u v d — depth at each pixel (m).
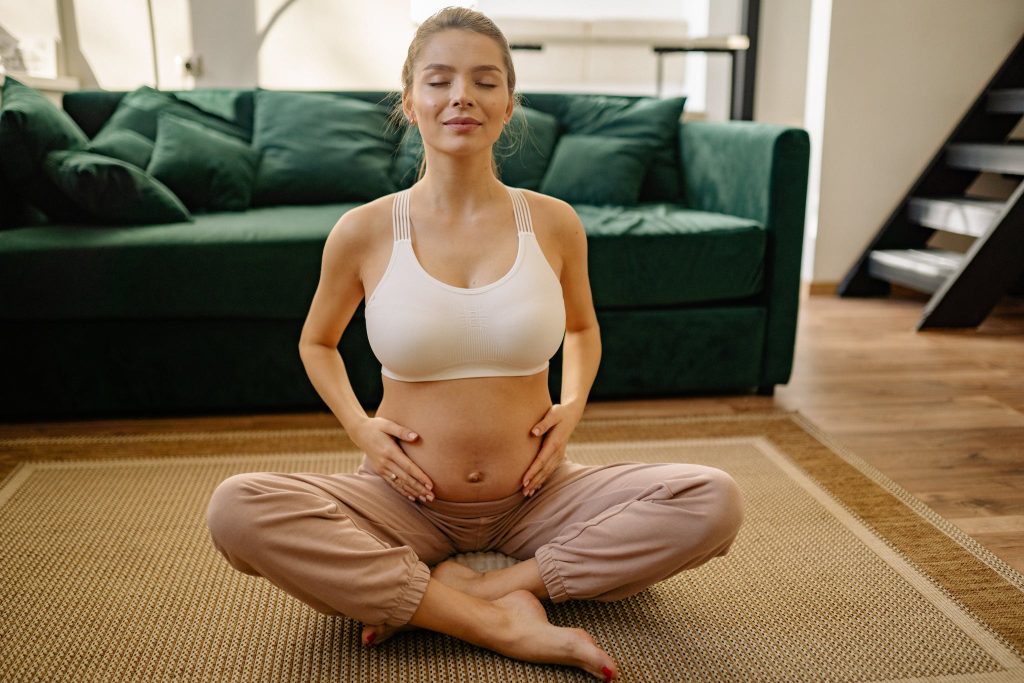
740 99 4.36
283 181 3.08
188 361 2.49
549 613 1.52
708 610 1.54
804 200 2.63
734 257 2.62
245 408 2.62
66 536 1.81
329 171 3.11
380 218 1.39
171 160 2.84
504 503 1.45
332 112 3.20
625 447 2.30
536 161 3.24
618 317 2.61
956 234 4.25
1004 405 2.64
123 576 1.65
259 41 3.71
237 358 2.50
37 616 1.50
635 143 3.21
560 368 2.60
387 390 1.42
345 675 1.34
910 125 4.02
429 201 1.37
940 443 2.35
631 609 1.54
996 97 3.88
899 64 3.95
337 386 1.48
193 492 2.03
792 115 4.50
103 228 2.51
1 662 1.37
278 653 1.40
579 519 1.43
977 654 1.42
